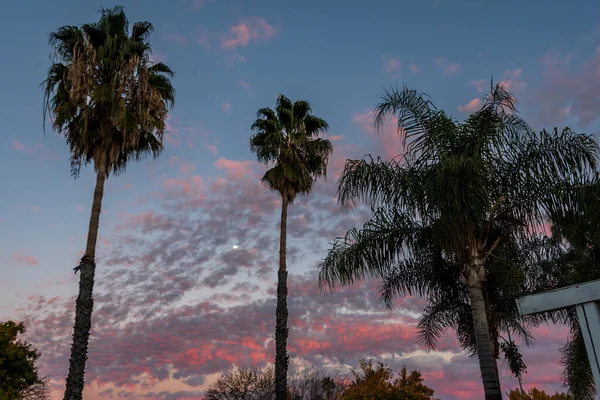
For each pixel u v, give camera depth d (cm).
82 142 1822
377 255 1426
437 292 1689
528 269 1581
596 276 1547
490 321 1680
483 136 1363
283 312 2164
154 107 1936
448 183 1230
